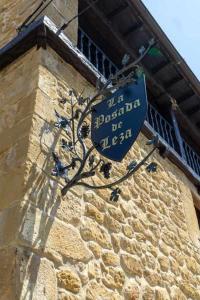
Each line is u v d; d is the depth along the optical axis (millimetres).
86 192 3504
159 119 6285
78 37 5348
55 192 3080
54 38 3988
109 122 3146
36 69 3684
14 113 3502
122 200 4008
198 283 4645
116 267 3420
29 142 3082
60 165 3213
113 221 3689
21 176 2902
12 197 2836
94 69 4484
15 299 2336
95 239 3318
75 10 5043
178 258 4496
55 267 2752
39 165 3049
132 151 4684
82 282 2947
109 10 5984
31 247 2629
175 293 4082
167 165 5504
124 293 3350
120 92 3287
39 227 2775
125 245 3691
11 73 3971
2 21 5141
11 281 2387
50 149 3244
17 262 2480
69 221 3102
